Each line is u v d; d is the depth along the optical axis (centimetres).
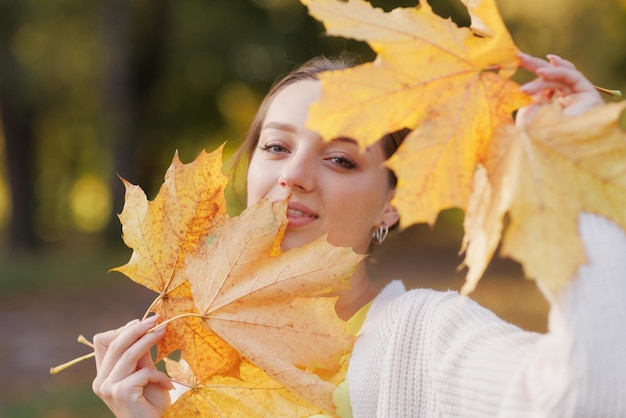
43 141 2094
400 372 170
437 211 122
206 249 160
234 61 1680
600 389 126
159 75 1711
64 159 2219
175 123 1798
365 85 120
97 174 2303
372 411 177
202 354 164
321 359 155
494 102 124
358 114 120
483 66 124
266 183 196
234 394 162
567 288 131
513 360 143
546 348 133
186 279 164
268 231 157
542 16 1538
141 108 1703
